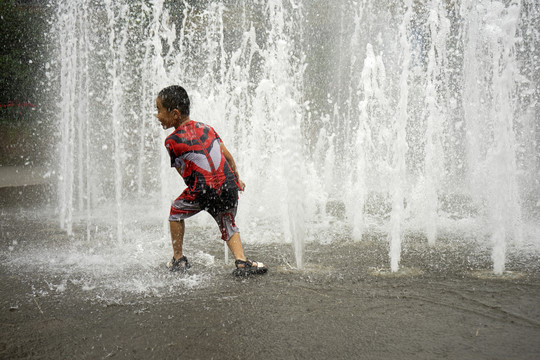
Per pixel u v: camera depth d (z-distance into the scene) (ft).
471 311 7.72
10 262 11.32
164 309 8.10
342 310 7.89
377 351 6.40
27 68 33.73
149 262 11.20
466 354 6.24
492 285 8.98
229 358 6.31
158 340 6.89
